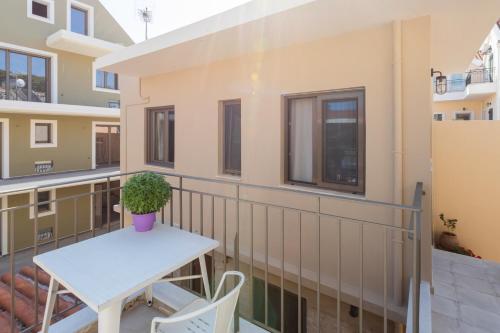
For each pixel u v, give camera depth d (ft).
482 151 17.04
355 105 9.76
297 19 8.29
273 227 11.37
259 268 11.42
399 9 7.72
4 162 28.19
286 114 11.18
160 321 4.20
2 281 14.44
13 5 28.17
